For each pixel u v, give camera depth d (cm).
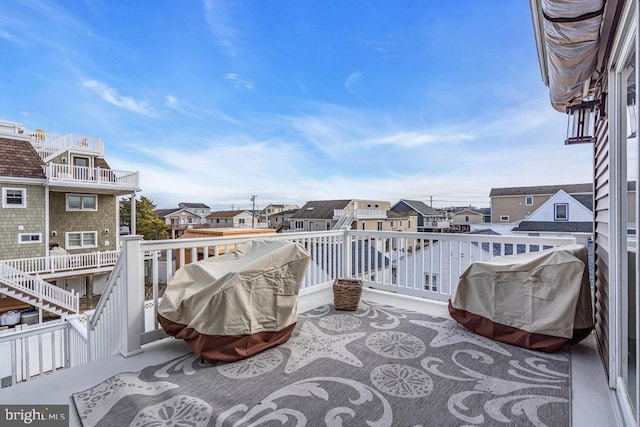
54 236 1159
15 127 1130
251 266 243
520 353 241
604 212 226
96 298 1224
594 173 281
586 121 276
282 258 259
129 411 169
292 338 274
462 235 366
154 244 259
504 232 1295
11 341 284
